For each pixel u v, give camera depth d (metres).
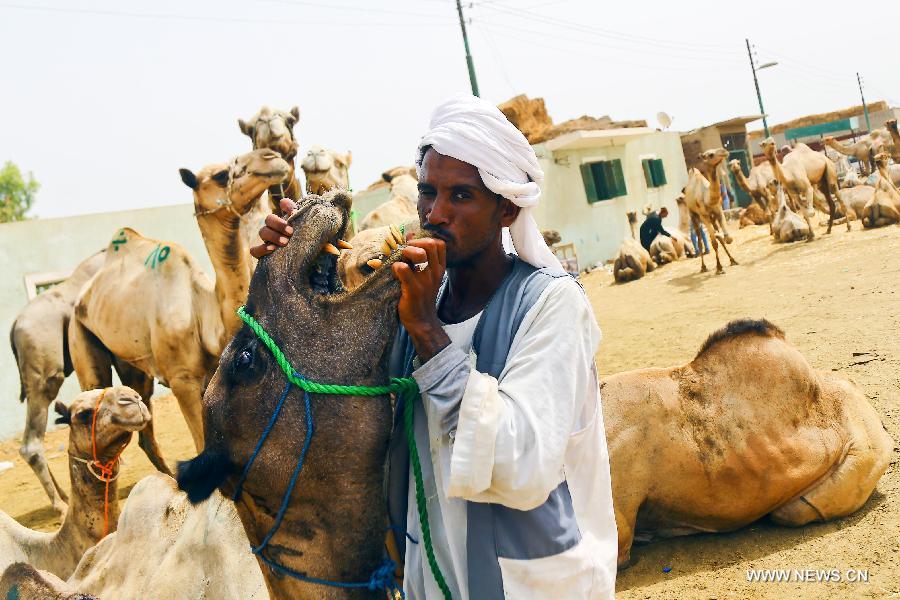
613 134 24.14
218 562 2.96
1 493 10.25
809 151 15.36
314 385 1.62
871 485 4.17
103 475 4.59
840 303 8.70
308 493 1.66
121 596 3.24
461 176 1.72
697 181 14.22
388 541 1.93
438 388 1.58
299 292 1.66
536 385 1.60
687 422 4.14
